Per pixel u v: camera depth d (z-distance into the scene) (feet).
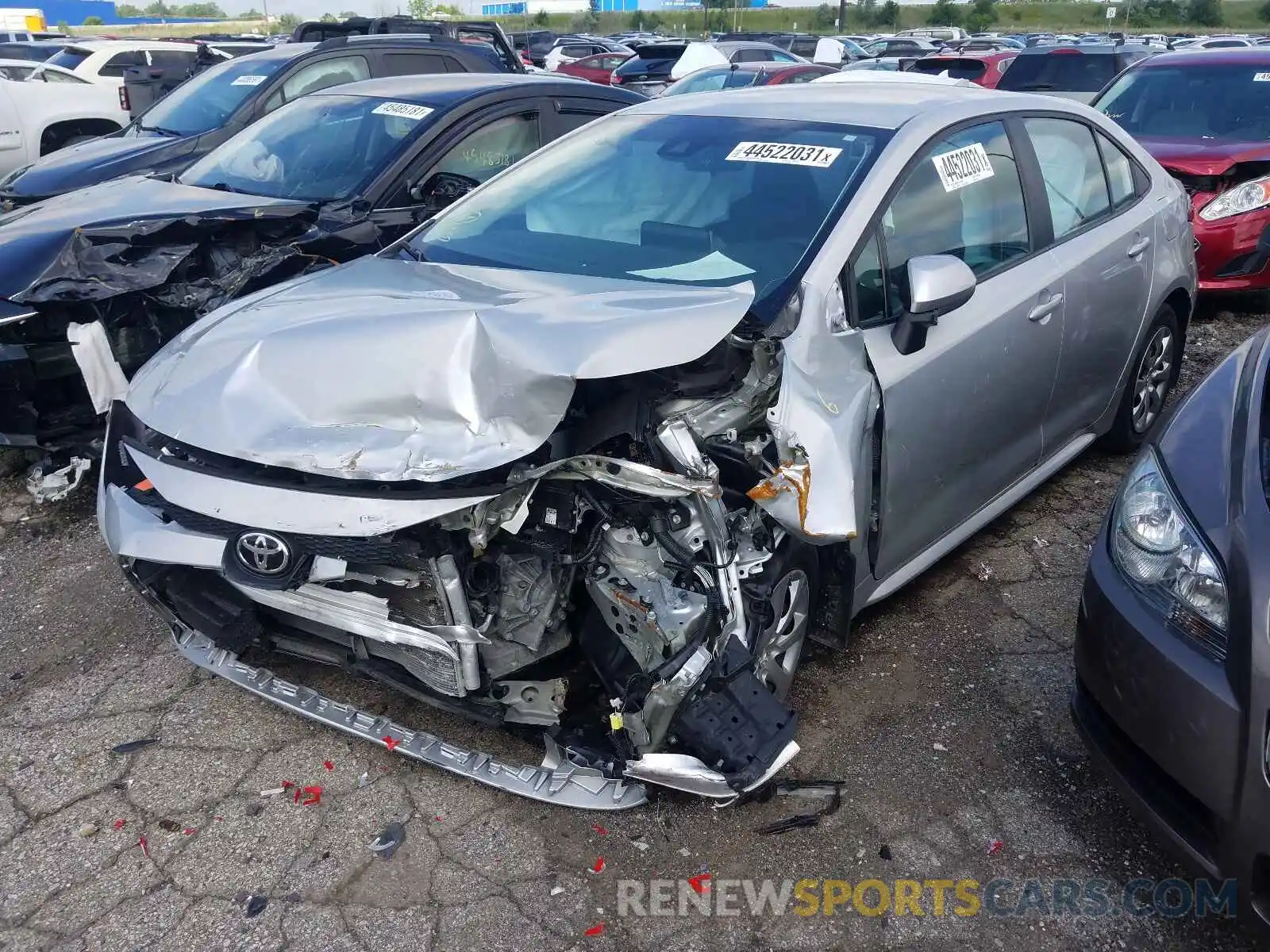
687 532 8.20
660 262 10.20
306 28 30.60
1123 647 7.59
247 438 8.07
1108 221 13.62
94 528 14.23
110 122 37.63
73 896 8.07
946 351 10.25
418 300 9.45
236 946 7.60
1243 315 23.22
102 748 9.73
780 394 8.18
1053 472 13.52
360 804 8.97
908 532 10.52
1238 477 7.55
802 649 10.31
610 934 7.70
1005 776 9.27
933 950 7.58
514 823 8.74
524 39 89.56
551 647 8.87
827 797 8.98
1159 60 26.71
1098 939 7.64
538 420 7.78
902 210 10.34
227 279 14.57
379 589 8.52
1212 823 6.98
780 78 45.32
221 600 9.58
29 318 13.89
